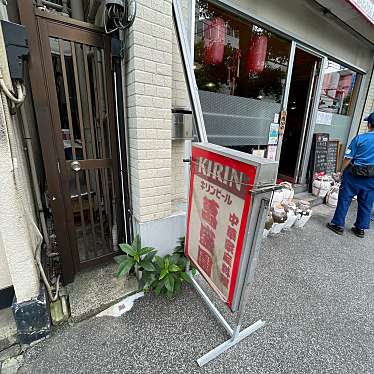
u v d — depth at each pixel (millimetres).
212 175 1376
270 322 1620
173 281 1697
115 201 2066
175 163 2307
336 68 4203
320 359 1374
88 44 1620
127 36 1578
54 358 1332
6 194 1180
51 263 1966
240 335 1472
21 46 1143
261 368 1313
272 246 2682
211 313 1666
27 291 1348
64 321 1567
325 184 4023
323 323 1631
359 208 2977
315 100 3932
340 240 2895
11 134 1164
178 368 1300
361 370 1322
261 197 1074
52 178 1674
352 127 5066
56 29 1484
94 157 1932
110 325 1554
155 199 1913
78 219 2670
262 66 3008
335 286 2029
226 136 2898
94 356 1350
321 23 3369
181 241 2037
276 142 3539
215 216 1386
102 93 1850
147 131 1718
